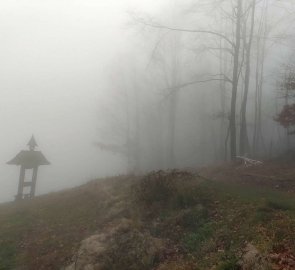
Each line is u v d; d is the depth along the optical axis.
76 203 14.91
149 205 11.75
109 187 15.36
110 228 10.84
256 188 14.17
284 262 6.86
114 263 9.02
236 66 23.58
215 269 7.37
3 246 11.65
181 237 9.68
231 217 9.77
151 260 8.81
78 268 9.09
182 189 11.80
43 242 11.45
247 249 7.66
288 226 8.26
